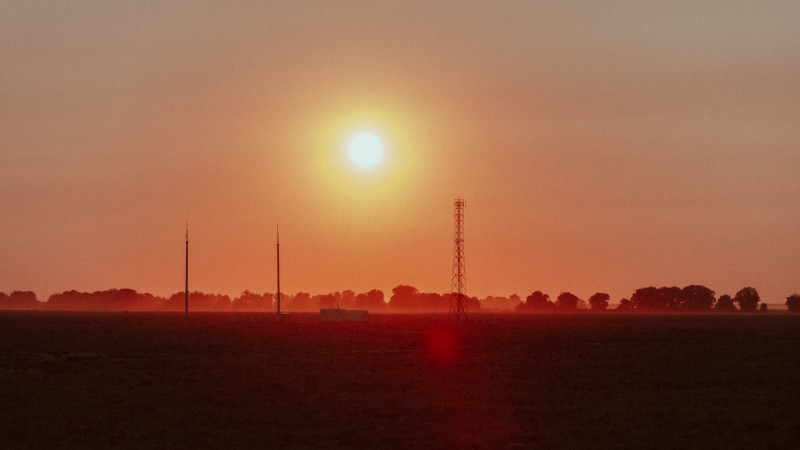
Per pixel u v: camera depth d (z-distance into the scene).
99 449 37.81
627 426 43.75
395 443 39.19
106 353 89.50
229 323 174.62
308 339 112.56
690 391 57.44
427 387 57.66
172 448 38.16
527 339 115.25
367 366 72.06
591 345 104.25
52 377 63.56
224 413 46.97
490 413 47.16
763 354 89.50
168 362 76.31
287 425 43.72
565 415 46.91
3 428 42.34
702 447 39.03
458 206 178.75
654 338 121.00
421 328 150.25
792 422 45.28
